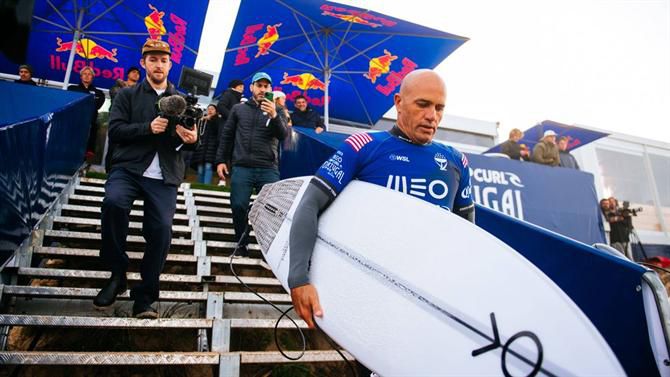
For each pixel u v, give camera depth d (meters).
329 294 1.40
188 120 2.44
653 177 9.70
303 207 1.45
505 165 5.14
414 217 1.46
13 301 2.30
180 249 3.52
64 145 3.53
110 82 6.15
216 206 4.94
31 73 5.16
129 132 2.39
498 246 1.36
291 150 4.69
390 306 1.36
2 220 2.15
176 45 5.55
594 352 1.19
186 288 3.06
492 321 1.27
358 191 1.55
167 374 2.37
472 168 4.96
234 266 3.30
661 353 1.68
